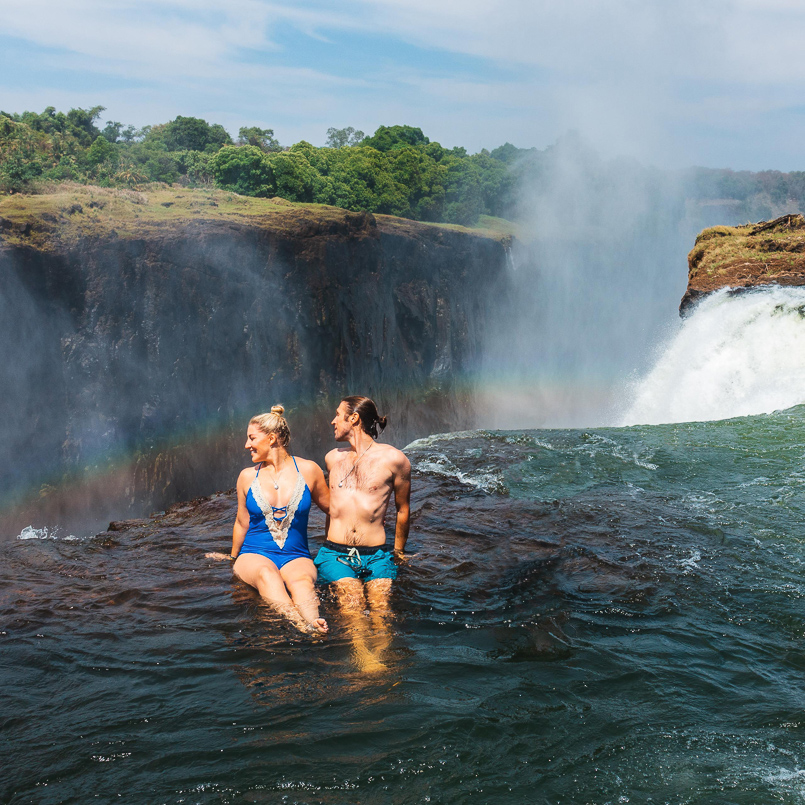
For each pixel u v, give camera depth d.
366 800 2.30
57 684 3.10
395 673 3.15
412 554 4.77
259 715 2.81
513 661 3.27
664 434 8.39
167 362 58.56
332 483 4.75
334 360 72.50
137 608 3.97
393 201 110.44
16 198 55.97
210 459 60.75
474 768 2.45
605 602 3.95
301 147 104.44
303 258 67.94
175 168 94.62
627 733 2.67
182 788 2.36
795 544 4.87
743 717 2.79
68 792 2.35
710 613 3.81
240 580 4.39
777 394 13.17
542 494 6.23
